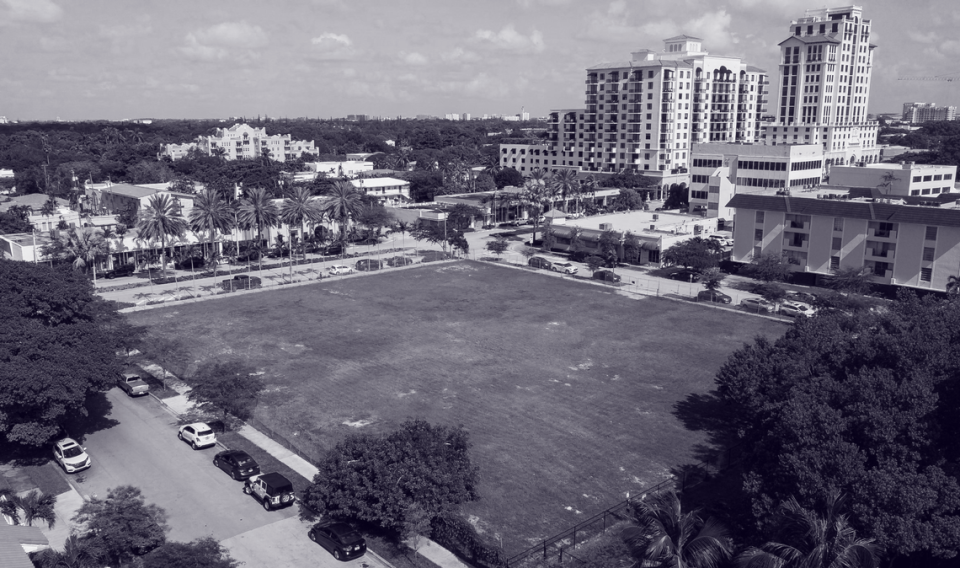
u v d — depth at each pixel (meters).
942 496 32.59
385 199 192.88
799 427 36.22
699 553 30.12
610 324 87.50
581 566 38.72
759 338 55.53
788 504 32.41
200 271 119.44
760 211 112.00
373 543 40.94
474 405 62.03
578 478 48.97
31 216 145.00
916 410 35.47
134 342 67.19
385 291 105.06
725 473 49.47
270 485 44.72
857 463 33.44
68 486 47.47
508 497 46.31
